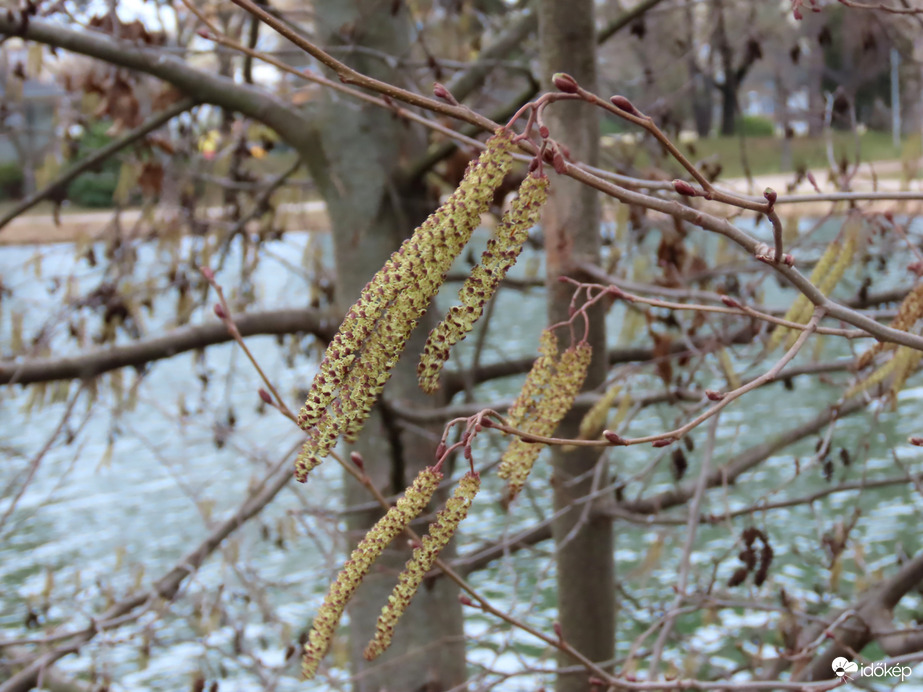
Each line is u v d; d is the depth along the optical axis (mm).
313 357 6695
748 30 5426
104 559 8359
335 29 5453
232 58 5801
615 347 5762
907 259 4934
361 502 5793
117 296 5723
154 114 5891
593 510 4715
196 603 5195
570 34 4113
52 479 10523
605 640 4918
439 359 1552
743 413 10188
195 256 6297
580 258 4250
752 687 2641
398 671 5871
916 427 8742
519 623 2545
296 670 5344
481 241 8422
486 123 1738
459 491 1844
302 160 5828
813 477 8430
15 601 7348
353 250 5703
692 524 3783
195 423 5852
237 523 5422
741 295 5371
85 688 5531
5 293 5754
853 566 6695
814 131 5562
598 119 4246
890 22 5004
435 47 6207
